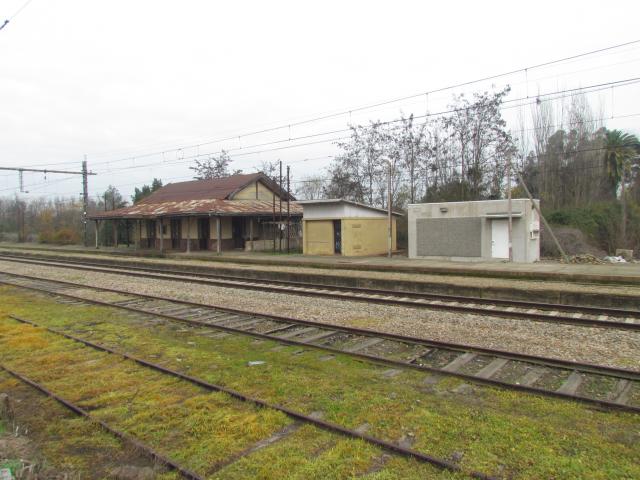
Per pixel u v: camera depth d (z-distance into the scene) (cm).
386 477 447
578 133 4059
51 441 549
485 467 458
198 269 2336
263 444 524
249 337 984
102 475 475
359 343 927
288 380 709
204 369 775
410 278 1820
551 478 439
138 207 4009
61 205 7662
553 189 4038
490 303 1318
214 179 4241
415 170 3697
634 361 790
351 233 2811
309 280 1903
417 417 570
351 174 3925
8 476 442
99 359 841
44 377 754
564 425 548
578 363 743
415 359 820
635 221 3334
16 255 3638
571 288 1473
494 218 2334
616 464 459
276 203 3775
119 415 606
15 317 1212
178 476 466
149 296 1502
